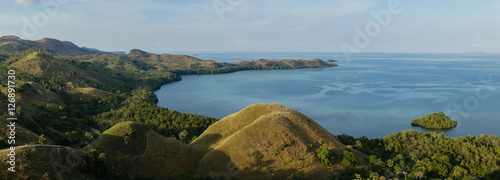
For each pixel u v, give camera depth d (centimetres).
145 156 9444
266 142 10044
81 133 14875
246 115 12338
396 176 9306
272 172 8888
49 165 6669
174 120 17350
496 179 9781
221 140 11275
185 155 9962
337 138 13288
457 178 9138
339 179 8681
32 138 10094
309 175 8938
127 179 8238
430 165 9956
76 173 6962
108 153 8881
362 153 11512
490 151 11394
